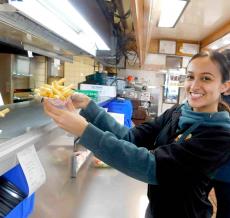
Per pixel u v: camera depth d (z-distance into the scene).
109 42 2.35
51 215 1.17
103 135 0.81
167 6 2.73
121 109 2.92
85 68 5.27
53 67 4.42
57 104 0.80
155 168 0.79
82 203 1.34
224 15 3.66
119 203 1.37
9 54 3.27
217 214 0.94
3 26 1.19
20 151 0.60
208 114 0.88
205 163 0.79
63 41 1.80
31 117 0.96
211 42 4.83
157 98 5.63
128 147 0.82
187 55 5.71
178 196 0.87
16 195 0.65
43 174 0.71
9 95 3.37
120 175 1.75
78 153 1.77
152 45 5.75
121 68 5.57
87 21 1.32
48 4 1.02
